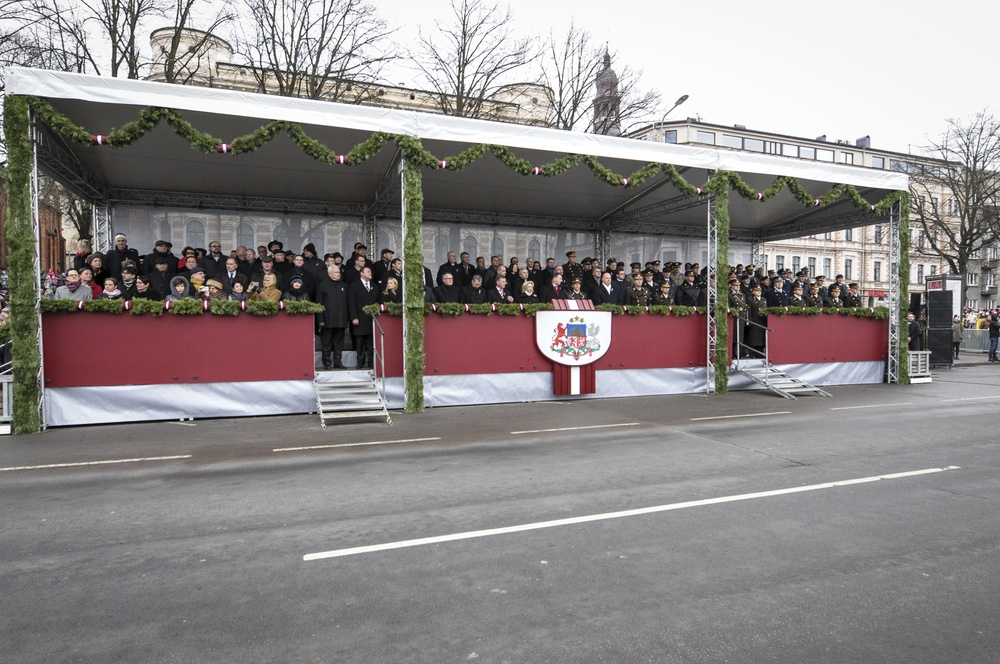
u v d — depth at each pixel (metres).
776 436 8.52
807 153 58.09
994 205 30.94
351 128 10.06
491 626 3.27
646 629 3.23
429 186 14.09
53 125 8.55
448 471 6.54
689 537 4.60
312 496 5.62
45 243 27.75
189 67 21.72
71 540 4.55
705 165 12.84
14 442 8.01
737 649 3.04
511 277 13.34
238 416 9.84
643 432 8.80
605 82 26.89
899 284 15.05
